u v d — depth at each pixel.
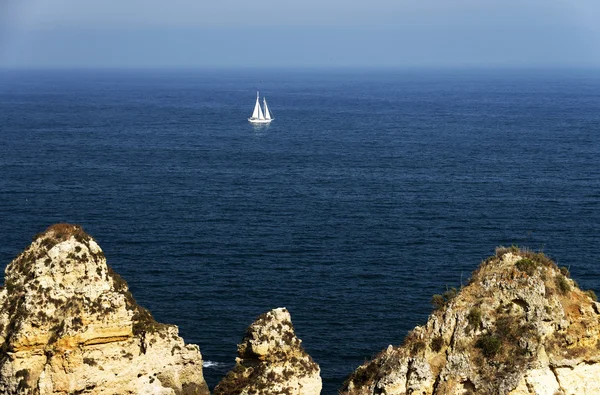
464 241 187.75
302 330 124.50
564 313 56.50
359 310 134.62
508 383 53.81
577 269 162.75
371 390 57.97
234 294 143.25
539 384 54.09
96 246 58.31
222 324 127.19
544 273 57.88
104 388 56.06
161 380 59.00
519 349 54.81
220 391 60.44
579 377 55.22
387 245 183.12
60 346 54.66
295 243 184.75
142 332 58.38
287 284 149.88
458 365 55.06
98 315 55.91
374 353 115.44
